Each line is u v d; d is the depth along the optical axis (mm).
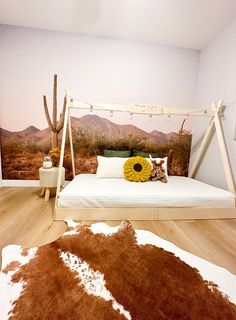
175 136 3031
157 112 2248
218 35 2490
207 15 2191
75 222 1707
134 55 2799
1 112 2672
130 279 1019
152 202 1826
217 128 2258
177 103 2988
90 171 2936
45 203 2174
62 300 874
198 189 2080
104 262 1151
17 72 2629
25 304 847
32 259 1157
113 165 2496
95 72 2768
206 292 948
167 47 2848
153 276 1047
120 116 2883
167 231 1634
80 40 2676
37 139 2787
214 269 1136
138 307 852
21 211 1932
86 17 2324
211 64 2639
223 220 1905
